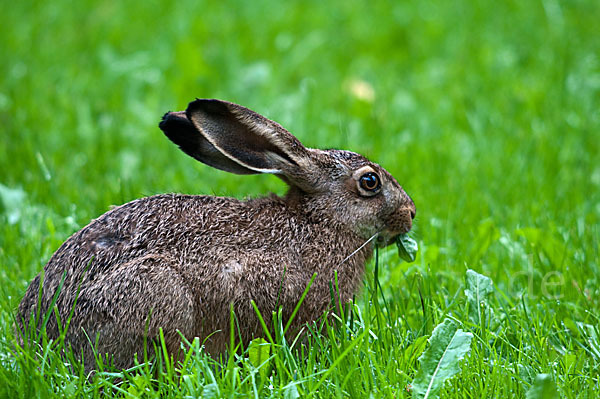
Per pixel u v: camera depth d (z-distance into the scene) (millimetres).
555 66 18172
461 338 7895
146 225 8508
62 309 8180
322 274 9164
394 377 7898
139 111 16094
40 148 14383
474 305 9180
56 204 12281
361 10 22062
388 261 10875
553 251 10812
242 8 22062
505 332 8922
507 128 15711
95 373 8109
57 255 8477
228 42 19672
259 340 8125
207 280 8461
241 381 8148
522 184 13453
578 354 8688
